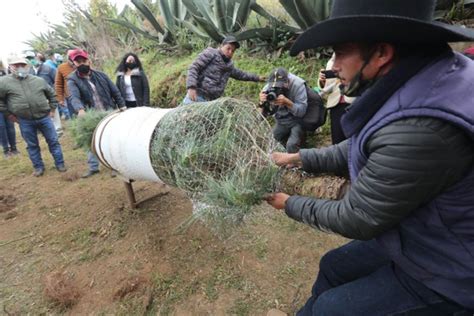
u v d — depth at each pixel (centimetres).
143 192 347
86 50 955
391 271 112
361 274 136
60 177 415
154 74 697
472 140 79
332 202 106
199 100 383
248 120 165
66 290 223
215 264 237
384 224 90
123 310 208
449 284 95
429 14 81
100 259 255
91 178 401
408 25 74
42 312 212
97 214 315
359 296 113
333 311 117
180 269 236
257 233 264
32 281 239
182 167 165
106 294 221
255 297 209
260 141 165
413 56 84
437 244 94
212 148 156
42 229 302
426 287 102
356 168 102
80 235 286
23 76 392
